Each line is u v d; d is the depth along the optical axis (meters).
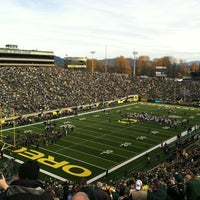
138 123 54.66
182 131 49.72
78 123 53.38
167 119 56.19
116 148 39.50
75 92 74.12
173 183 7.43
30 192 2.79
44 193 2.84
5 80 66.19
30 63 90.62
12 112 54.03
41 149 37.88
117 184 21.05
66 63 125.44
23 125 50.69
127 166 33.09
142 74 161.62
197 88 89.12
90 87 80.81
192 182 6.88
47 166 32.28
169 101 81.00
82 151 37.75
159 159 35.66
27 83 69.00
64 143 40.84
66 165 32.78
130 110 68.50
